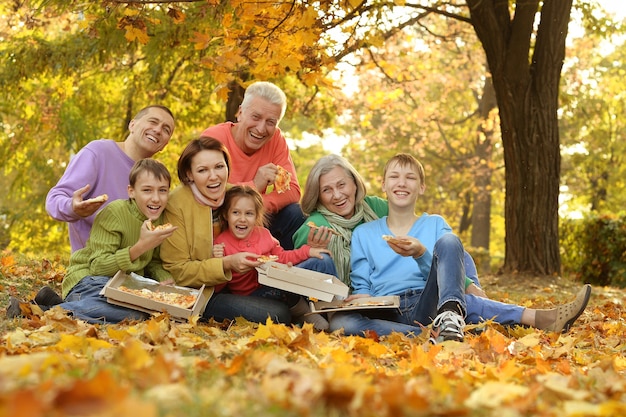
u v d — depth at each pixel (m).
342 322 4.83
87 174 5.26
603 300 8.77
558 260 11.94
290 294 5.15
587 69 24.70
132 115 16.45
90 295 4.73
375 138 29.58
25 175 19.05
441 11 11.81
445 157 29.84
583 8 13.31
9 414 1.60
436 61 25.94
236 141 5.96
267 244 5.14
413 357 3.47
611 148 29.50
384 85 20.95
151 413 1.66
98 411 1.70
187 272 4.85
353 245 5.27
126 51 13.26
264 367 2.85
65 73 13.86
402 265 5.08
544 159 11.84
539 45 11.76
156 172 4.89
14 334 3.72
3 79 13.55
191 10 11.02
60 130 16.75
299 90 16.81
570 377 3.08
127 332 3.75
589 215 14.92
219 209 5.13
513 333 4.75
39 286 6.57
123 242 4.89
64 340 3.32
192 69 13.34
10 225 19.92
